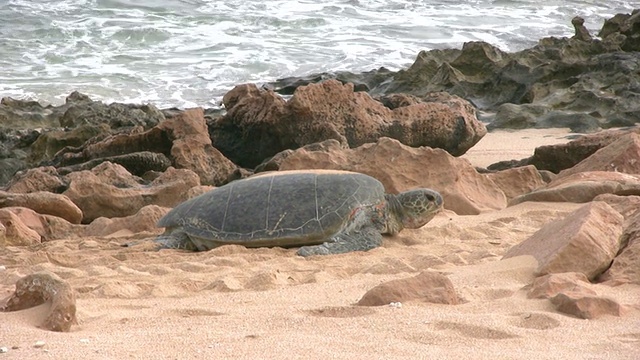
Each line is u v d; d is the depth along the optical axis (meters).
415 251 30.17
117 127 65.19
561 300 20.27
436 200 33.12
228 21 107.12
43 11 107.56
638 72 77.69
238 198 32.19
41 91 81.75
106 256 30.28
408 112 57.09
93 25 102.50
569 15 119.44
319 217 31.31
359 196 32.16
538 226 34.81
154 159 51.41
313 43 101.00
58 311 18.89
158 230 37.62
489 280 23.72
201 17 108.00
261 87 85.50
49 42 96.88
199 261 28.98
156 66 90.75
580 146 48.66
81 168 51.28
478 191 41.41
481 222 36.31
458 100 60.84
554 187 39.25
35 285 19.89
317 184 32.22
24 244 35.75
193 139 52.66
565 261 23.95
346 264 27.84
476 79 85.62
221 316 20.17
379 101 62.28
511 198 42.91
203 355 16.56
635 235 25.69
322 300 22.22
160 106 79.50
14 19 103.38
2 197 40.50
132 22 104.25
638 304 20.64
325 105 55.84
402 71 86.31
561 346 17.53
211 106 79.94
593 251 24.00
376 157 41.62
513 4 122.94
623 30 95.75
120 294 23.48
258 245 31.25
